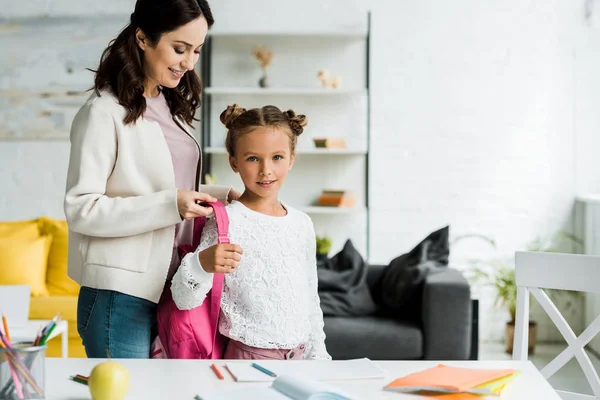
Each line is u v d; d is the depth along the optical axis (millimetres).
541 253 1938
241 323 1714
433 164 5078
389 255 5113
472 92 5055
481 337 5082
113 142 1803
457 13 5035
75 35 5023
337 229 5160
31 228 4547
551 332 5020
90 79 5035
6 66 5023
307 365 1457
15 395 1148
